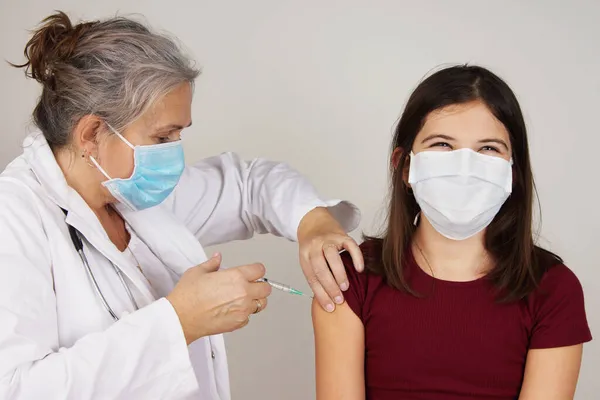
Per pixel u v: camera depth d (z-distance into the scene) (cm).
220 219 192
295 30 261
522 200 154
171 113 144
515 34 259
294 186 184
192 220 189
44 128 145
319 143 265
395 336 154
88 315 141
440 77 150
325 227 168
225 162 198
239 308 140
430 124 148
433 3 258
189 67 147
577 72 259
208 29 263
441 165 145
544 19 257
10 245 130
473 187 144
